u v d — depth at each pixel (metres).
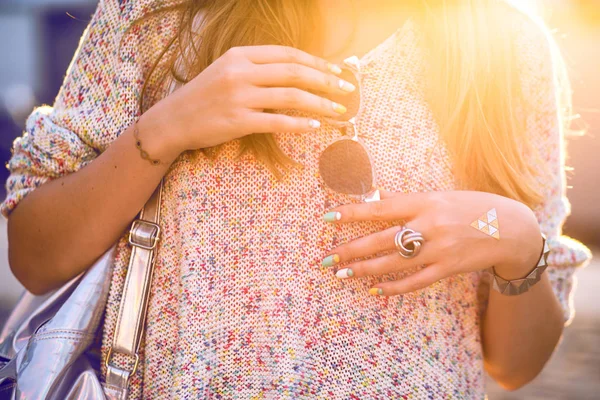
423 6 0.86
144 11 0.86
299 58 0.79
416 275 0.81
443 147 0.85
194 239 0.82
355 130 0.82
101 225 0.84
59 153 0.86
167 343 0.83
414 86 0.85
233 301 0.82
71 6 7.34
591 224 4.96
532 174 0.90
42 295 0.93
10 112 7.08
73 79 0.88
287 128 0.79
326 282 0.82
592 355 2.94
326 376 0.81
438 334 0.84
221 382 0.82
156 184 0.83
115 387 0.83
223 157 0.83
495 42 0.87
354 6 0.85
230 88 0.79
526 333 0.92
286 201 0.82
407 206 0.81
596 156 4.88
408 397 0.82
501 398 2.51
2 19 7.31
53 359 0.81
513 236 0.82
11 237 0.90
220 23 0.85
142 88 0.87
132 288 0.83
